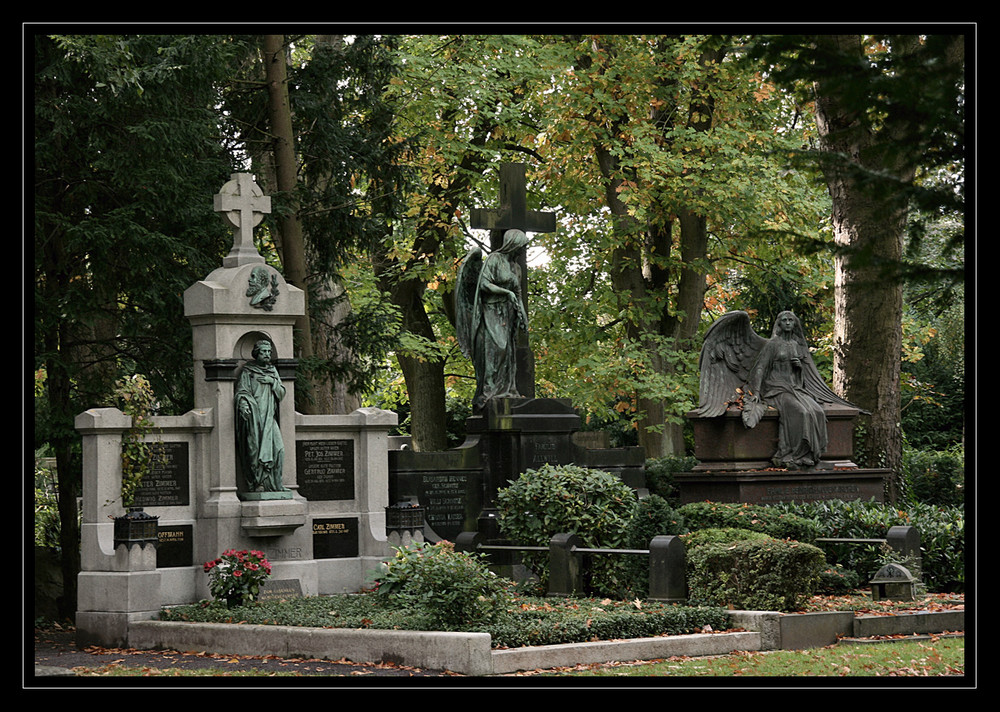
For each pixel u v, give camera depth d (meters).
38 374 23.67
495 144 31.03
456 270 30.75
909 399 33.38
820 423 20.20
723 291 35.75
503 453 19.81
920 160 7.42
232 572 14.87
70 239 17.41
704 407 20.08
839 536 17.66
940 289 8.48
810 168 7.71
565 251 33.06
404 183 22.88
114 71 16.09
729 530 14.24
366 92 22.41
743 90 28.66
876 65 7.57
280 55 20.92
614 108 28.09
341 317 25.56
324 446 17.42
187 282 18.50
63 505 18.42
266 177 22.83
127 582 14.61
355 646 11.95
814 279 31.47
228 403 16.16
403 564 13.27
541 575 15.81
